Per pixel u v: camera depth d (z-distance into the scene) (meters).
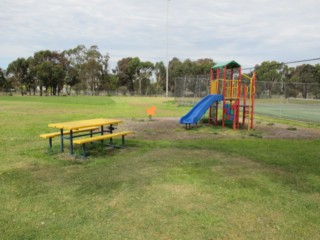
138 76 77.19
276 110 23.05
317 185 5.26
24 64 71.19
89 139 7.04
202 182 5.30
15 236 3.50
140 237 3.50
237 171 5.98
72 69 74.56
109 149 7.91
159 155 7.27
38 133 10.29
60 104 28.06
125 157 7.05
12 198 4.59
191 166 6.30
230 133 11.11
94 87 74.94
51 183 5.24
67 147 8.09
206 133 10.99
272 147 8.35
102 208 4.25
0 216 4.00
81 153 7.41
